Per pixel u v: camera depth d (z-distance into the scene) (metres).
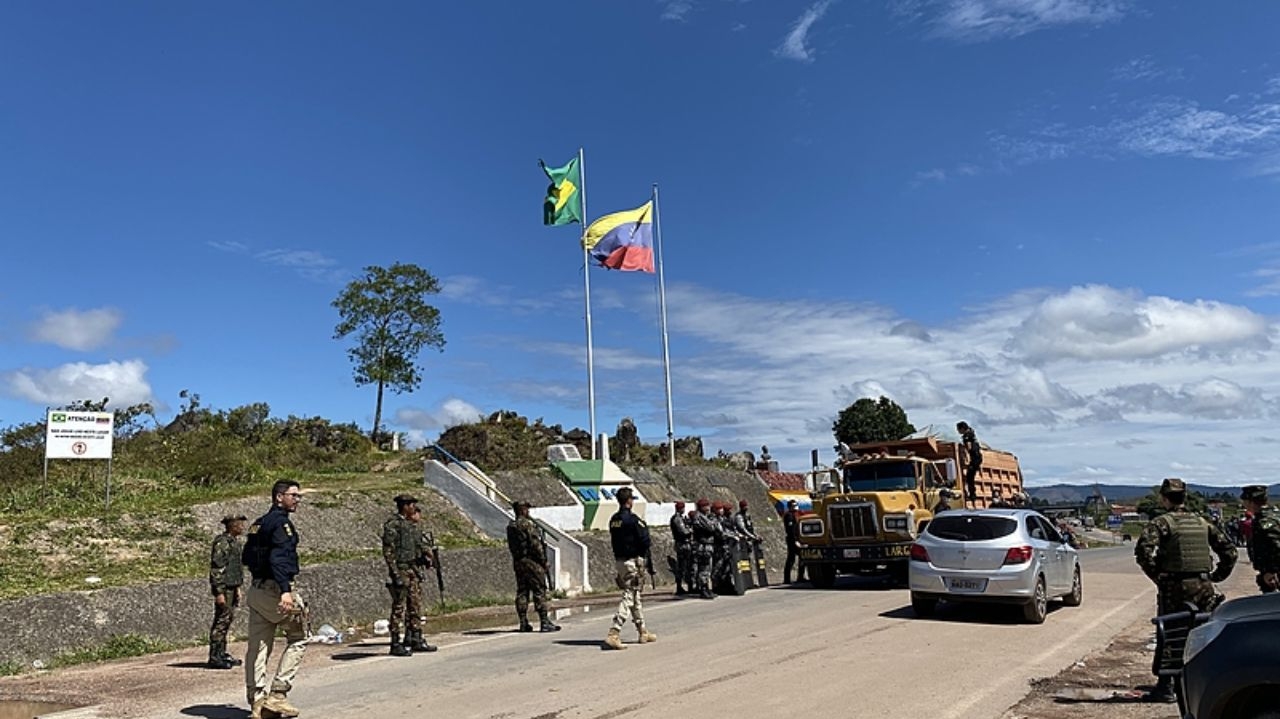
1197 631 6.00
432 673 11.02
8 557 15.34
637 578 12.96
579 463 30.08
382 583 17.94
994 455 26.25
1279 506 9.88
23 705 9.91
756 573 22.28
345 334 39.78
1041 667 10.70
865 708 8.59
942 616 15.35
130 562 16.19
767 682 9.84
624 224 33.75
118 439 27.03
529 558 15.04
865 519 20.55
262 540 8.91
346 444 34.25
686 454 41.53
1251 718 5.55
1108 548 45.31
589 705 8.88
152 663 12.71
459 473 25.72
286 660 8.89
